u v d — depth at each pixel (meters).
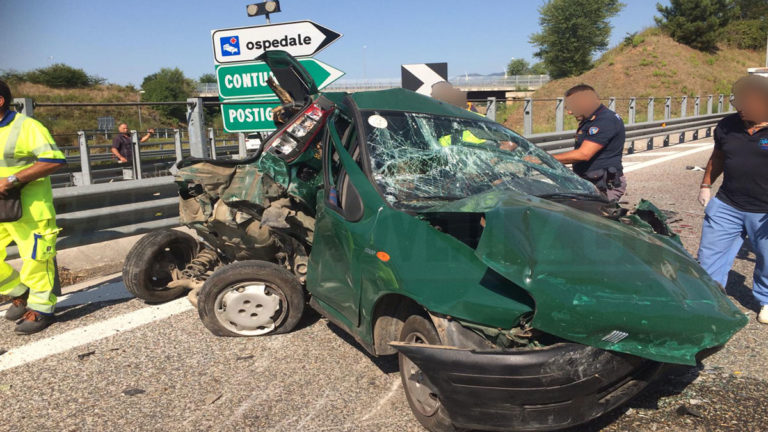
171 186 6.68
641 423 3.11
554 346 2.56
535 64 77.38
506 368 2.51
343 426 3.14
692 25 54.28
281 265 4.60
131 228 6.24
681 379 3.60
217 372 3.82
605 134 5.05
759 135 4.21
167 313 4.95
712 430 3.04
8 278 4.57
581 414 2.64
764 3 62.50
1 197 4.25
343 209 3.66
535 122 20.16
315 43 7.37
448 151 3.96
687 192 10.05
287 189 4.01
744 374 3.65
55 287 5.42
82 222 5.76
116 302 5.29
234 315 4.30
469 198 3.27
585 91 5.06
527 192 3.73
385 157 3.76
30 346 4.33
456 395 2.62
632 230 3.19
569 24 64.88
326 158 4.03
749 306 4.91
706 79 49.75
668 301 2.65
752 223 4.37
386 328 3.37
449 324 2.78
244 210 4.15
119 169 14.38
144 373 3.84
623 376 2.71
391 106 4.21
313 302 4.21
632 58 53.62
